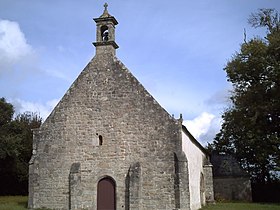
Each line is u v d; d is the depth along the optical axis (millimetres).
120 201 21188
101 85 23172
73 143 22547
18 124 44125
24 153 44156
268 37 30359
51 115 23344
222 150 45500
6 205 25312
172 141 21359
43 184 22344
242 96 31250
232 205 28906
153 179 21062
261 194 42000
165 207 20531
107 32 24703
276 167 32156
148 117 22031
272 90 30219
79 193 21484
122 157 21797
